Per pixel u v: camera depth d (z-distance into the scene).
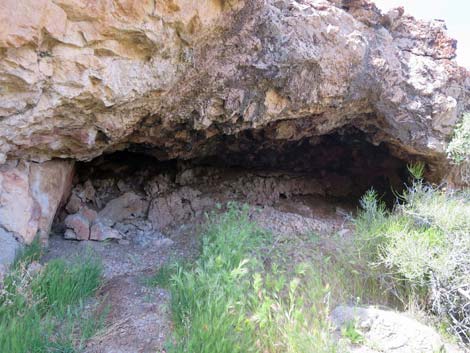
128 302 2.78
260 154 5.73
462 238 3.29
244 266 3.13
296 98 3.80
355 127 5.14
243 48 3.21
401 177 6.02
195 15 2.54
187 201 5.23
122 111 2.98
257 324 2.45
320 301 2.82
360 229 3.86
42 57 2.21
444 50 4.85
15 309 2.26
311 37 3.55
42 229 3.32
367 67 4.12
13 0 1.90
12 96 2.25
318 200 6.42
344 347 2.32
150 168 5.54
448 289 3.15
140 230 4.64
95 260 3.29
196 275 2.99
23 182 3.04
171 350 2.05
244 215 4.39
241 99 3.57
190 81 3.18
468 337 2.99
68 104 2.58
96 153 3.53
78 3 2.09
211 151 5.22
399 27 4.81
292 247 3.86
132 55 2.54
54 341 2.17
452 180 5.20
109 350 2.21
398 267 3.31
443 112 4.50
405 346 2.54
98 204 4.84
